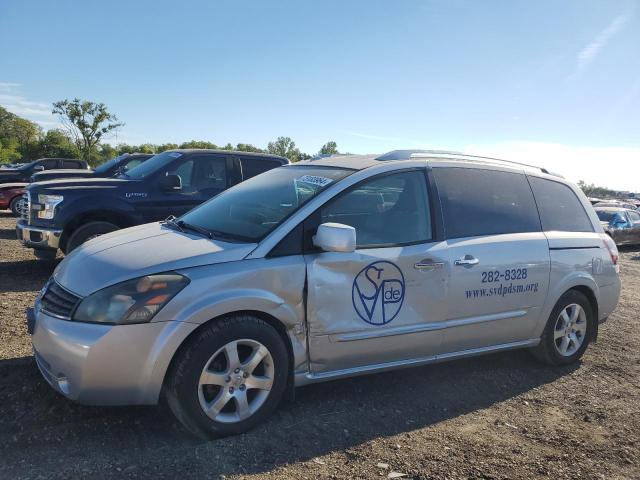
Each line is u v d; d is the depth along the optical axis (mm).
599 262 5203
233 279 3375
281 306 3510
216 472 3010
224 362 3402
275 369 3521
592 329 5246
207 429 3305
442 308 4156
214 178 8719
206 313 3254
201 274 3332
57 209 7410
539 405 4250
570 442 3674
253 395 3520
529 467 3314
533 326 4773
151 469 2994
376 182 4074
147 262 3371
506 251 4488
